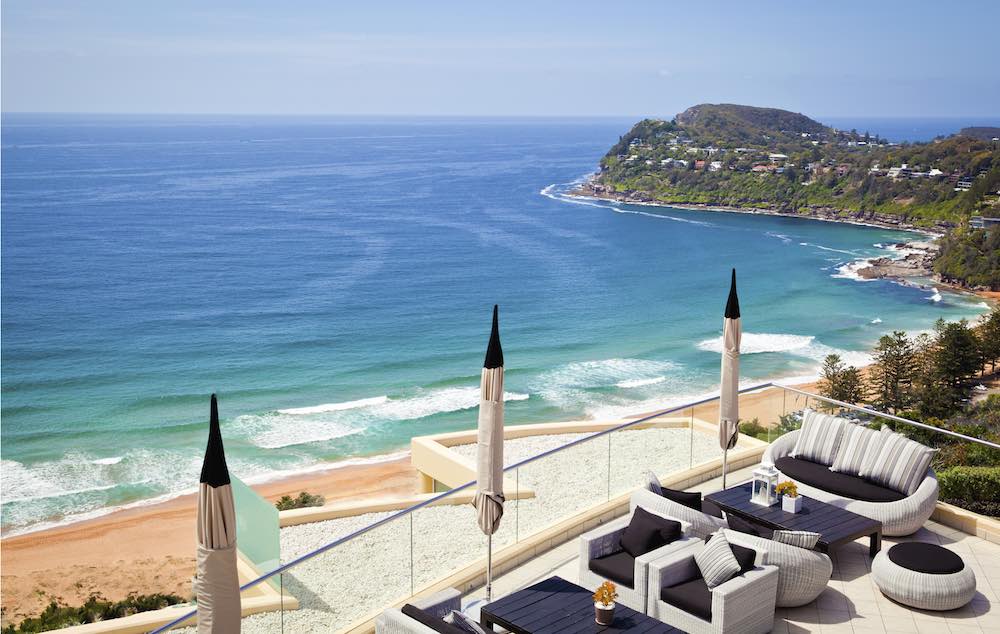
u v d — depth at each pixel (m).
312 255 102.12
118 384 52.91
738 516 9.19
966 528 9.80
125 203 148.62
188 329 67.56
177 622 6.78
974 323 66.44
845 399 45.69
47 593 26.03
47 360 59.12
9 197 154.50
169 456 39.09
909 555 8.15
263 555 12.00
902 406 49.28
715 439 12.73
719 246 112.12
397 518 8.66
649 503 8.59
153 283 86.31
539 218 140.38
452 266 95.50
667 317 68.94
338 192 172.38
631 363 53.09
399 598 8.31
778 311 71.31
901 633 7.65
